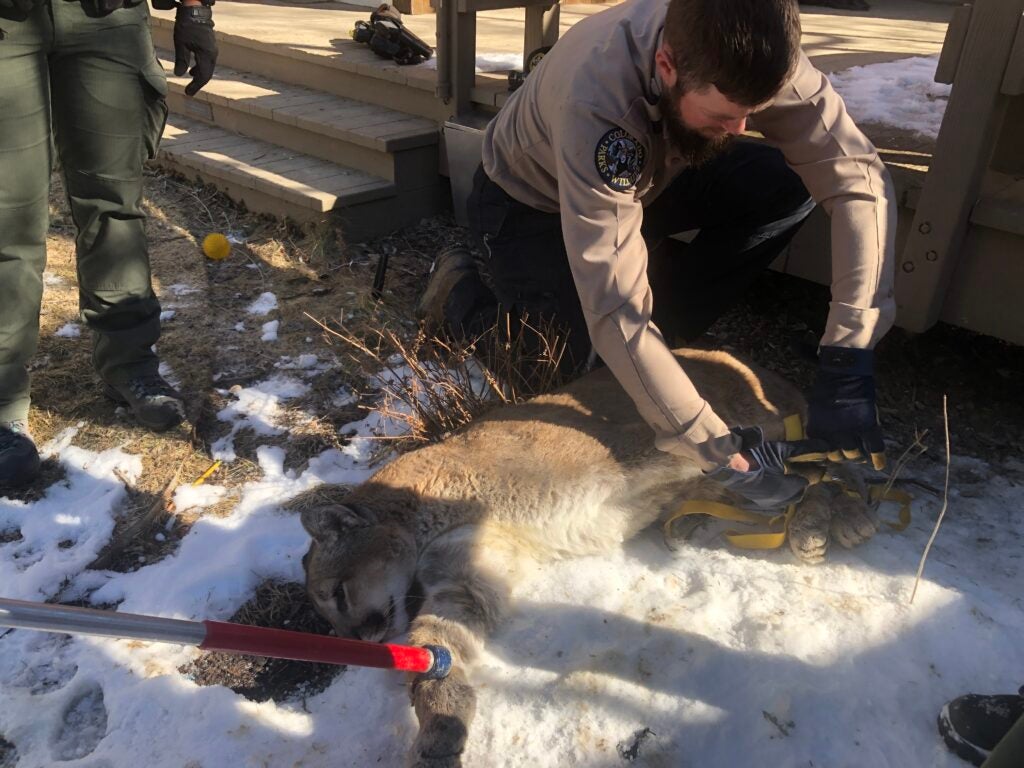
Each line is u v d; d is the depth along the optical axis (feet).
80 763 7.55
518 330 11.84
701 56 6.33
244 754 7.58
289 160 18.42
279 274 15.81
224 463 11.33
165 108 11.18
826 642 8.23
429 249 16.76
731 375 10.02
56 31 9.78
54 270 15.84
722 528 9.82
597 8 23.97
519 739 7.60
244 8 25.93
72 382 12.78
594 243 7.54
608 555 9.60
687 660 8.16
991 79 9.23
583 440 9.63
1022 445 11.14
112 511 10.50
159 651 8.68
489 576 8.98
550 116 8.41
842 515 9.20
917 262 10.42
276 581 9.61
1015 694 7.46
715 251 11.28
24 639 8.82
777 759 7.27
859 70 16.10
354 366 13.17
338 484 10.86
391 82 18.38
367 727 7.88
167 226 17.51
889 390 12.21
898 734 7.39
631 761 7.36
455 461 9.76
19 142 9.85
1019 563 9.16
